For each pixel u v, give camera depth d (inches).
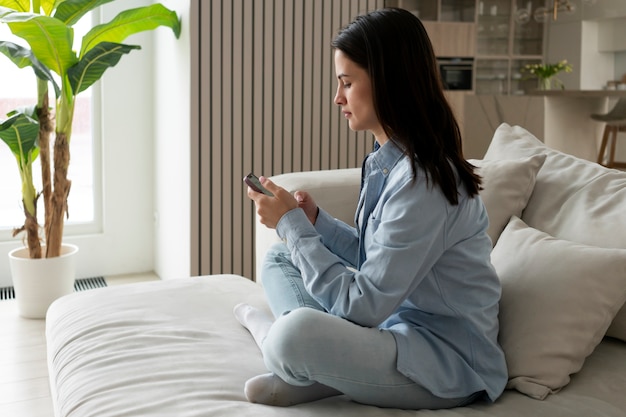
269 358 50.8
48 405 92.8
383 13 53.4
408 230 50.4
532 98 139.7
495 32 148.3
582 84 135.4
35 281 126.0
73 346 65.5
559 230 68.0
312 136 141.5
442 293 53.6
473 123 149.4
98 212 158.4
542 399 53.7
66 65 123.2
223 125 132.5
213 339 65.5
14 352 111.0
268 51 134.9
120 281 154.2
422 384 50.9
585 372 58.0
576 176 72.1
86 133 156.8
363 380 50.3
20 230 128.1
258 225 96.4
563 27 138.6
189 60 128.6
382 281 50.2
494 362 54.6
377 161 56.0
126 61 154.6
